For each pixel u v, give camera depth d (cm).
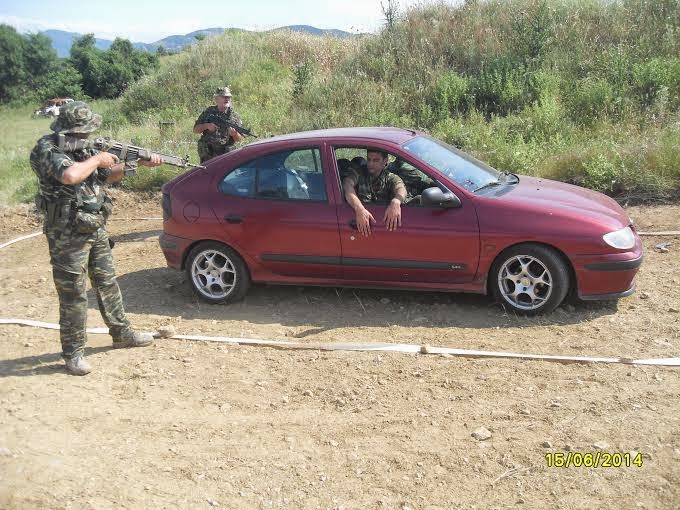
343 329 582
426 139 660
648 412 414
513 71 1388
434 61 1581
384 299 643
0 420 444
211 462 394
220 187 651
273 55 2102
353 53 1773
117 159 504
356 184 611
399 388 470
